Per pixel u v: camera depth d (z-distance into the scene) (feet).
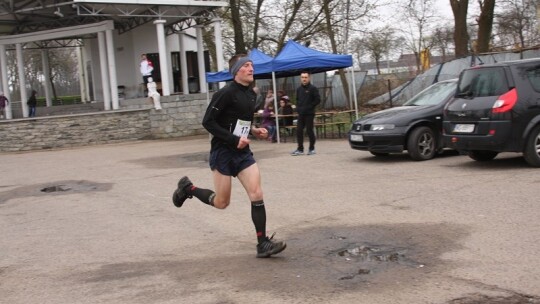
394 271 15.75
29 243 21.99
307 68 53.01
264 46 103.60
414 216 22.06
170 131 80.18
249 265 17.10
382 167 35.45
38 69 190.39
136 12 85.25
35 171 47.88
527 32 116.98
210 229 22.36
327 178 32.81
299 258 17.54
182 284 15.79
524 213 21.16
